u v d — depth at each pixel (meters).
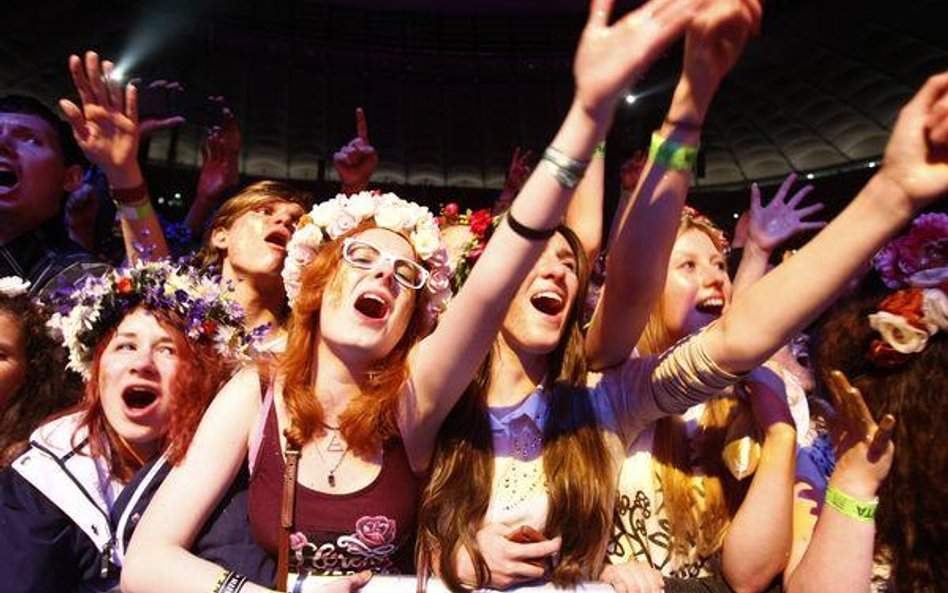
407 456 2.06
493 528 1.99
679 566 2.13
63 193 3.85
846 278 1.74
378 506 2.00
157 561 1.88
